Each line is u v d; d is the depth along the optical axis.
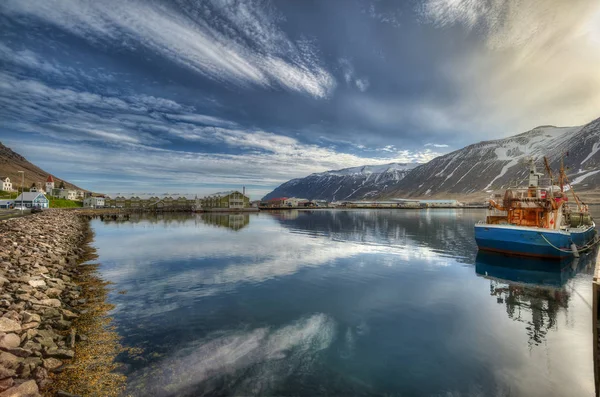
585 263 31.05
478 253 36.06
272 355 12.68
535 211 34.09
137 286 22.38
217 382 10.71
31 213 85.25
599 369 10.64
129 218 106.50
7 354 10.07
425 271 27.52
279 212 157.88
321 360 12.38
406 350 13.27
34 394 9.00
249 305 18.56
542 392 10.56
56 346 12.15
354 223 84.00
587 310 18.27
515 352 13.20
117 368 11.33
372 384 10.82
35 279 18.98
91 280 23.97
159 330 14.82
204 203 180.38
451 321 16.47
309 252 37.06
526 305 19.09
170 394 9.92
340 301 19.47
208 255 34.97
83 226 71.81
